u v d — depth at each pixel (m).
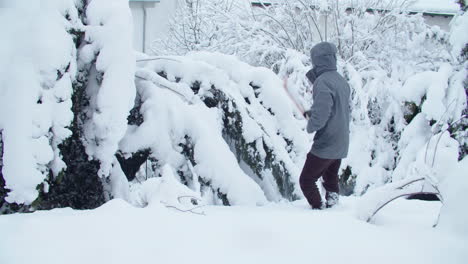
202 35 11.95
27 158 3.11
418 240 2.38
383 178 7.35
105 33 3.71
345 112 4.10
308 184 4.14
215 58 5.15
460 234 2.50
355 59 8.74
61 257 1.97
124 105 3.72
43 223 2.48
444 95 6.43
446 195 2.73
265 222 2.76
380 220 3.01
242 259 2.02
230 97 4.75
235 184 4.37
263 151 4.84
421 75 6.75
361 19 9.02
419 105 6.78
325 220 2.91
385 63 8.63
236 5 10.05
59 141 3.43
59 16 3.46
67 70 3.46
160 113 4.42
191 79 4.74
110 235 2.27
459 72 6.47
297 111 5.31
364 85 8.59
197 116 4.51
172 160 4.41
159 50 12.73
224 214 3.06
